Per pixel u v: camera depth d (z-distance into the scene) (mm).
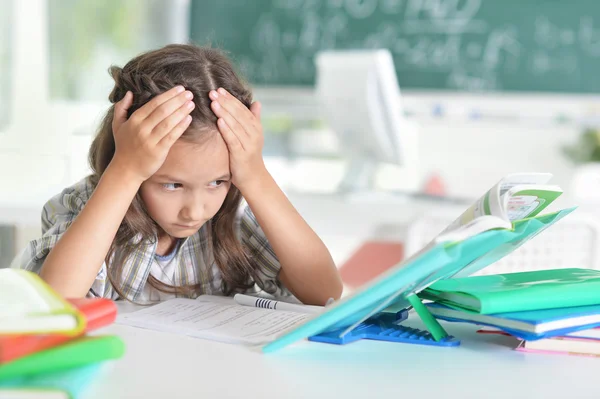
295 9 3875
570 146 3637
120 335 747
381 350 710
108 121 995
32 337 526
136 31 3816
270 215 998
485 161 3748
